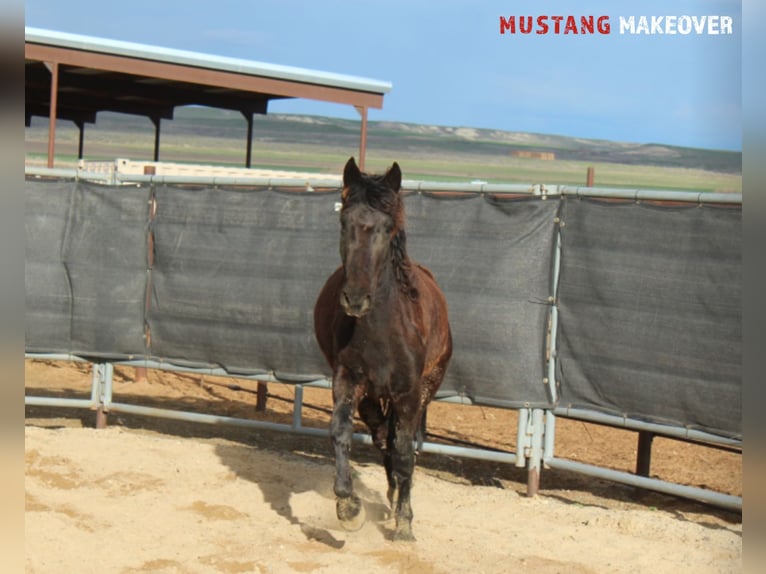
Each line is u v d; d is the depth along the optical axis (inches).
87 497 228.1
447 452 274.7
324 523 222.4
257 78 603.8
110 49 544.4
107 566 180.7
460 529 222.4
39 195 319.6
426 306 211.5
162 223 313.0
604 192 251.1
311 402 429.1
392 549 200.7
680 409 238.8
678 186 2405.3
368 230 181.5
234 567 183.6
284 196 296.5
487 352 266.1
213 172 609.9
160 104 914.1
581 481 299.1
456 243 272.8
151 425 356.8
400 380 200.4
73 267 319.9
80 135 1000.9
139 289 316.8
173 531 206.8
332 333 207.6
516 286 263.3
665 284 240.4
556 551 210.2
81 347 321.4
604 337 251.3
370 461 311.6
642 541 220.2
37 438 289.4
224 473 263.0
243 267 300.7
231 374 305.9
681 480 298.8
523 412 263.1
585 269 254.5
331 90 631.2
